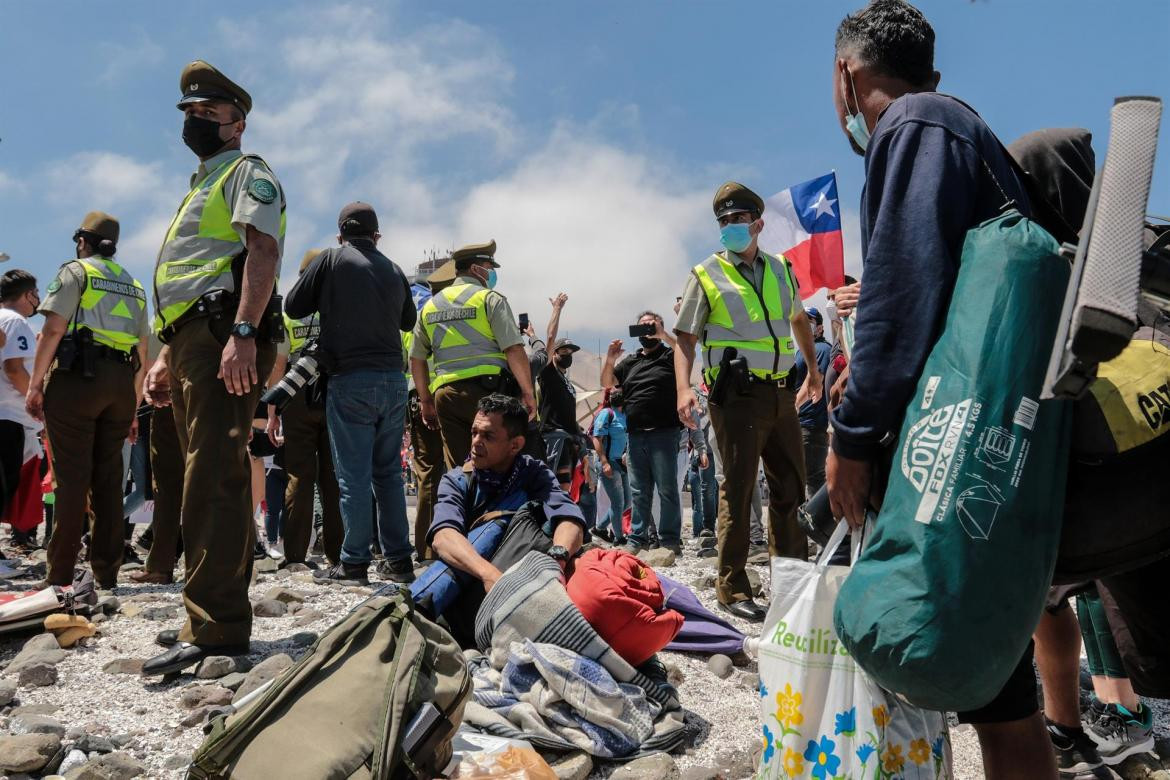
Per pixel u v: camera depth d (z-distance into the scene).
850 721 2.24
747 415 5.19
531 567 3.64
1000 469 1.76
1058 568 1.94
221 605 3.84
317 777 2.48
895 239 1.98
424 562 6.88
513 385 6.11
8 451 6.41
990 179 2.04
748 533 5.30
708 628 4.50
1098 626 3.50
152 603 5.00
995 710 2.12
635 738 3.30
